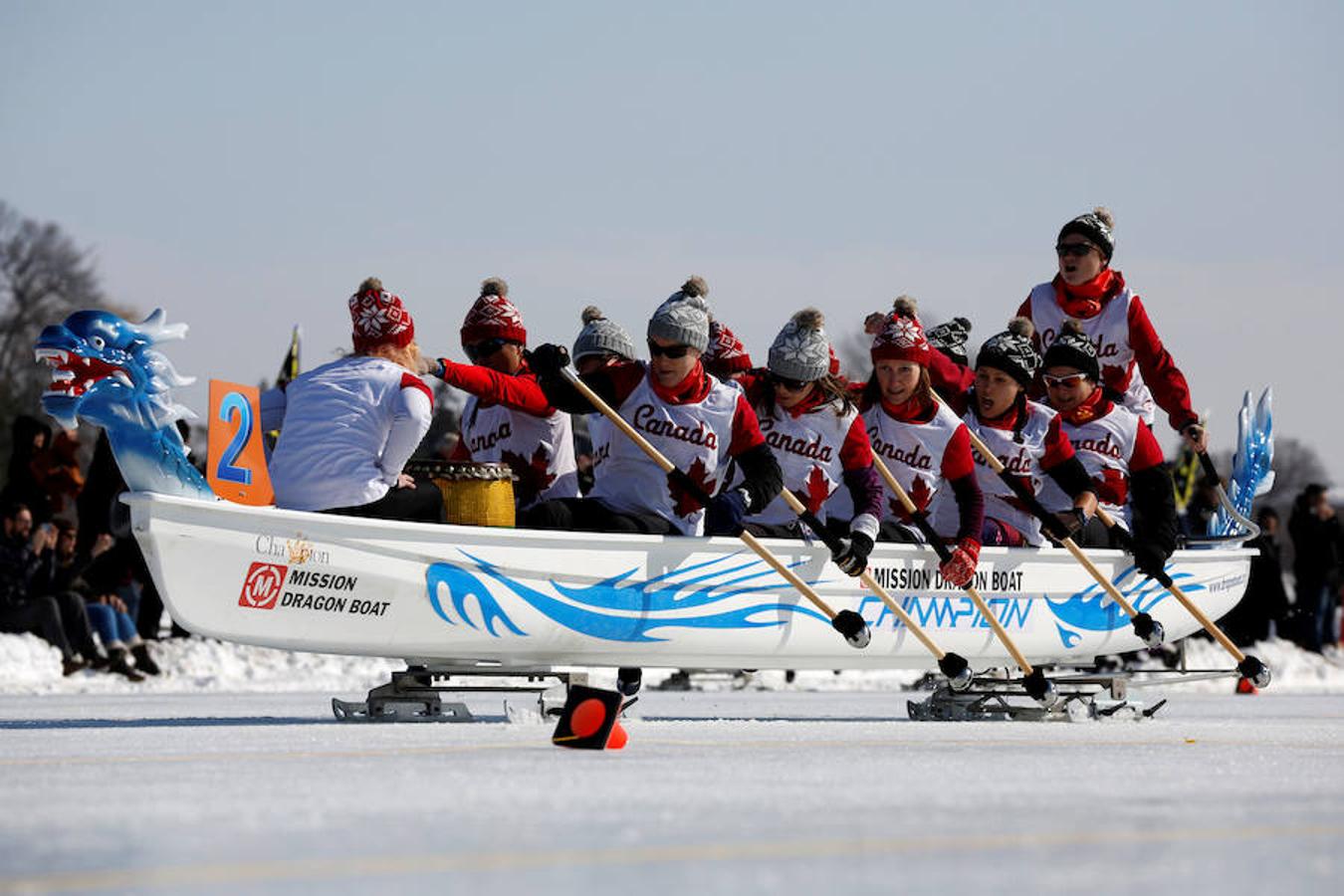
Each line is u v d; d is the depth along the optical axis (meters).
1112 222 28.20
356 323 21.33
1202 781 13.62
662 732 19.11
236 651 40.53
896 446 23.88
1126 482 26.31
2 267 153.62
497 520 21.31
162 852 9.45
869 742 17.92
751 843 9.84
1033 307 28.70
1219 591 28.05
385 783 12.81
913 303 23.84
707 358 25.39
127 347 18.89
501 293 23.61
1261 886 8.60
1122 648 26.78
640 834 10.16
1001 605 25.08
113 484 36.09
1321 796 12.54
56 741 17.25
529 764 14.48
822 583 23.22
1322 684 45.53
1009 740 18.66
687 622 22.22
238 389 19.72
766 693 34.75
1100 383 27.88
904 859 9.31
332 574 19.92
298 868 8.92
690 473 22.02
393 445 20.70
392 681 21.33
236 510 19.22
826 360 22.69
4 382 152.12
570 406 21.61
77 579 36.19
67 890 8.26
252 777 13.27
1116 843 9.95
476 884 8.48
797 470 23.02
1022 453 24.89
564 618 21.34
